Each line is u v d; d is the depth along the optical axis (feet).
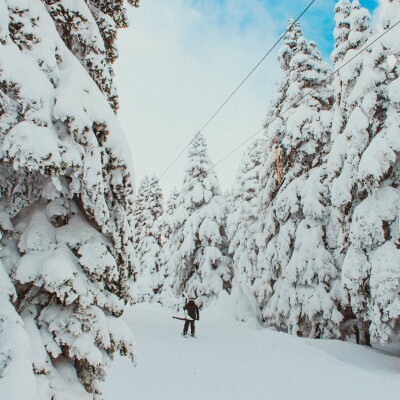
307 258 49.19
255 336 44.04
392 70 39.70
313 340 42.68
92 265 13.69
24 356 9.84
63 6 17.12
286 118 58.29
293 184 54.70
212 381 24.85
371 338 34.01
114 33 22.61
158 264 124.98
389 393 23.95
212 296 75.00
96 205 13.82
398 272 33.37
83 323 13.04
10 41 12.58
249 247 79.00
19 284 12.85
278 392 23.43
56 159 11.95
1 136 12.25
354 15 45.32
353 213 38.55
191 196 81.97
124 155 15.17
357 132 39.58
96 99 14.73
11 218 14.15
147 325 47.65
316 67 58.34
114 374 23.80
